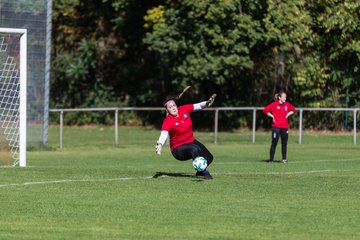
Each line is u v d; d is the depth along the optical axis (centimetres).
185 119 3862
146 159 5541
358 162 5262
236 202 3228
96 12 9538
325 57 8494
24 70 4725
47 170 4434
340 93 8606
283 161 5253
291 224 2772
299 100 8681
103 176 4125
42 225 2728
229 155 5888
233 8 7838
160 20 8181
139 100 9512
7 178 3997
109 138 7825
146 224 2755
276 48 8312
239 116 8969
